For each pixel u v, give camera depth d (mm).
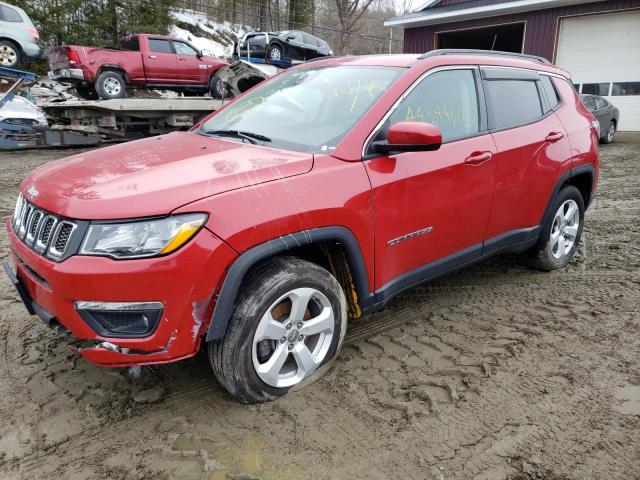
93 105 10984
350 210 2688
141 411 2582
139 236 2186
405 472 2217
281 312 2607
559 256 4539
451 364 3057
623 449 2355
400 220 2971
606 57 16875
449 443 2391
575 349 3238
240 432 2445
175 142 3195
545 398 2730
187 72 14297
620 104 17078
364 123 2898
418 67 3217
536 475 2205
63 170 2754
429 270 3305
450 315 3711
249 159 2668
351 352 3182
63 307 2262
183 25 26109
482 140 3475
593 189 4723
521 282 4340
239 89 13547
